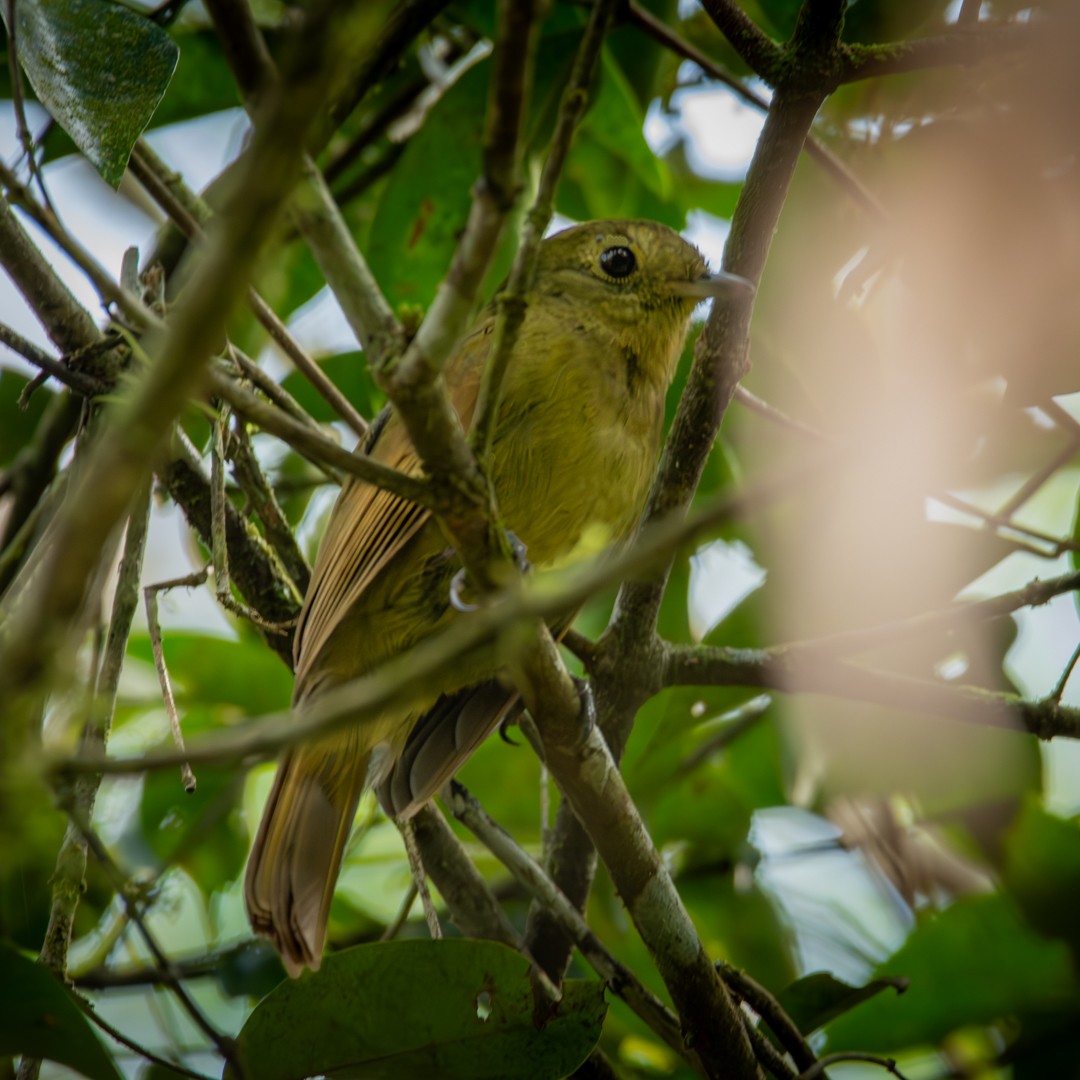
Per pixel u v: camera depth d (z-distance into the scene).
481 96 9.49
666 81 10.91
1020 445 9.88
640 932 6.75
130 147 6.66
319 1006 6.34
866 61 6.82
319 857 7.18
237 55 4.09
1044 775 9.25
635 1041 9.13
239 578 8.20
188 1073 6.12
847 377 9.19
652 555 4.37
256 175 3.41
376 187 10.78
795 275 9.17
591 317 8.30
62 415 8.80
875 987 7.78
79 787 6.52
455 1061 6.41
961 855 10.52
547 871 8.05
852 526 8.99
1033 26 7.20
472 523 5.00
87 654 9.26
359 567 7.32
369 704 4.30
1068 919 8.64
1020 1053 8.48
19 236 7.09
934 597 8.99
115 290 4.41
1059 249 8.20
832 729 9.15
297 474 10.31
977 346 8.39
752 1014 8.88
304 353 8.30
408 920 9.98
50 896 8.57
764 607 9.16
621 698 7.89
